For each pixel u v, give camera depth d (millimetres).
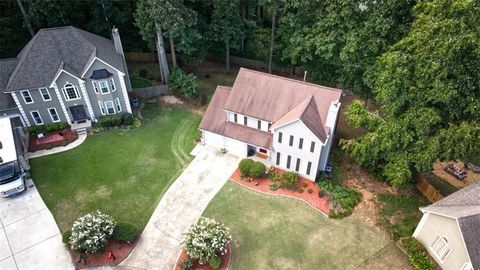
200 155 36844
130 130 40312
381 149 29781
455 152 25469
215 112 37125
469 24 23750
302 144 31672
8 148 32094
